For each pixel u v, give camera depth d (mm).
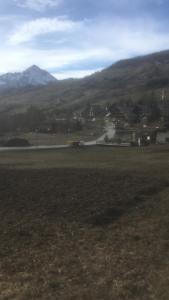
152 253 14711
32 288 11656
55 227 19016
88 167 38656
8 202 24250
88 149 64562
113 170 36469
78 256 14695
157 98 176750
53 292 11336
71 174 33969
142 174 34344
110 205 23328
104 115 159250
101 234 17859
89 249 15578
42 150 62438
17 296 11117
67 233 18016
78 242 16594
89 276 12562
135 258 14211
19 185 29266
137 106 147000
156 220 20156
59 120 139250
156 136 87188
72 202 24078
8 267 13602
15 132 113875
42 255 14875
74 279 12328
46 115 162375
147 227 18844
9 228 18734
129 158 48625
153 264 13445
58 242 16625
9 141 76125
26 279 12469
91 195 26016
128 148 65688
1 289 11672
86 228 18938
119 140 84750
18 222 19875
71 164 41719
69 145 73938
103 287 11562
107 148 66562
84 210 22250
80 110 188250
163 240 16406
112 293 11086
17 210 22375
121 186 28969
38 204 23688
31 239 17047
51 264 13820
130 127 117250
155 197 25938
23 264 13891
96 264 13711
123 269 13094
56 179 31656
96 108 172875
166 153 54125
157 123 120812
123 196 25750
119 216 21500
